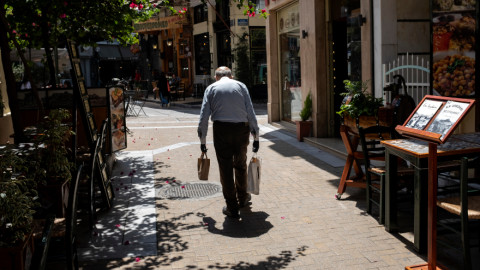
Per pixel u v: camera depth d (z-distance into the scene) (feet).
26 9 24.72
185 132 42.63
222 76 18.52
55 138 16.81
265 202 20.07
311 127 35.99
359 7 30.35
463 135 15.70
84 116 19.56
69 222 10.78
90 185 16.88
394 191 15.88
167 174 25.77
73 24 24.07
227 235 16.34
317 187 22.21
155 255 14.70
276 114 47.73
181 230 16.94
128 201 20.56
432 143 12.26
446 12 20.90
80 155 20.88
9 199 9.99
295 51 42.11
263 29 82.58
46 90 26.63
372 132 18.56
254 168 18.44
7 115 27.25
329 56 34.91
